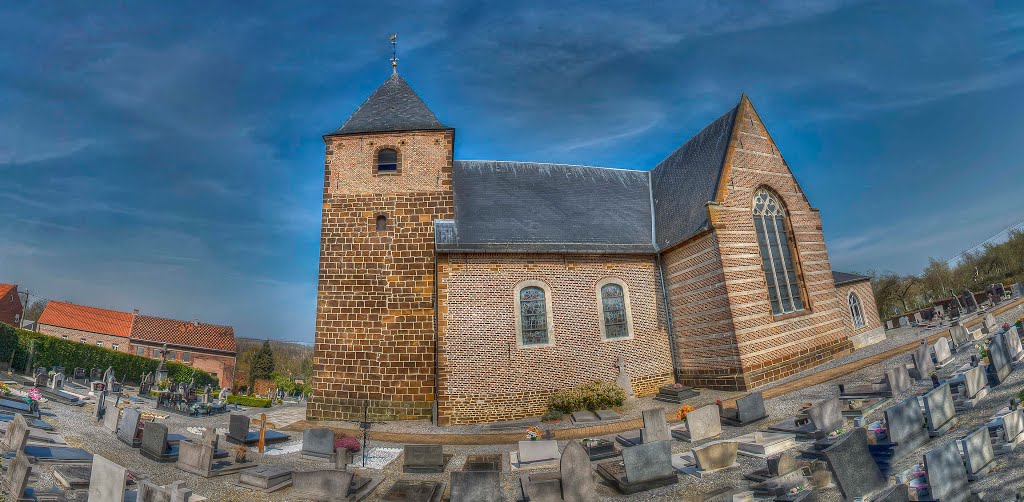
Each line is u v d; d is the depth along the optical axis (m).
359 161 23.69
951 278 62.81
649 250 24.27
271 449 15.64
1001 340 13.55
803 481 9.37
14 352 32.69
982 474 8.45
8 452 11.62
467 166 26.78
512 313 21.61
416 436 17.92
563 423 19.02
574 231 24.08
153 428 13.59
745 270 21.39
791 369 21.42
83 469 11.43
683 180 25.89
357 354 21.53
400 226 22.94
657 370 23.09
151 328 59.50
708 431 13.73
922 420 10.40
